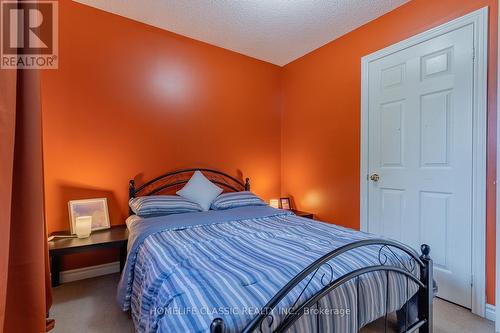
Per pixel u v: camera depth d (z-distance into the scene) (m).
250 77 3.51
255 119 3.57
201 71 3.11
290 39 3.02
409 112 2.31
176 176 2.95
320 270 1.17
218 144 3.26
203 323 0.81
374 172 2.61
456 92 2.00
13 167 0.97
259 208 2.71
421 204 2.22
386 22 2.49
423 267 1.48
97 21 2.48
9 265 0.99
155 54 2.79
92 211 2.40
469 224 1.91
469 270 1.91
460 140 1.97
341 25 2.72
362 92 2.71
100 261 2.54
